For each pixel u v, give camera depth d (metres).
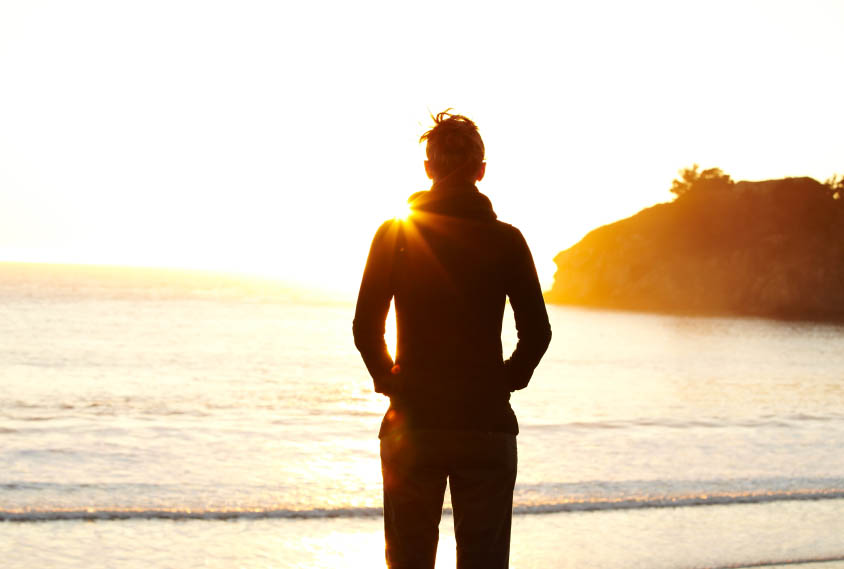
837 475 10.30
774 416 19.39
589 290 157.25
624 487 8.80
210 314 84.50
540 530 6.71
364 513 7.26
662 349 56.44
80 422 16.22
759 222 149.62
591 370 38.22
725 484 9.04
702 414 19.91
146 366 32.44
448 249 2.70
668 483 9.11
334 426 16.02
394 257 2.73
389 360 2.75
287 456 11.60
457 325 2.69
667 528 6.84
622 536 6.54
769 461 11.63
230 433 14.51
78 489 8.51
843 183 156.50
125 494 8.27
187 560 5.69
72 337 47.41
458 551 2.75
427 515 2.73
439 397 2.67
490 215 2.75
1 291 125.56
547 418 18.56
